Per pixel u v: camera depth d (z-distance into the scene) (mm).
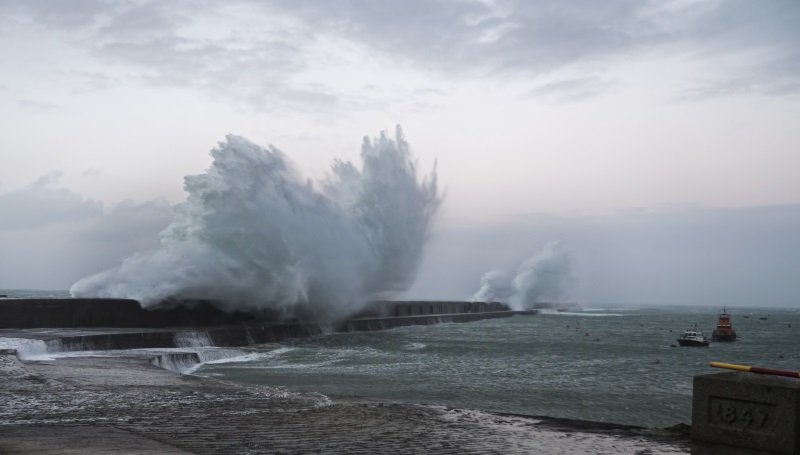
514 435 9258
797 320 138250
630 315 142000
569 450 8352
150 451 7734
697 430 8359
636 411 19078
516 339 52500
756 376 8055
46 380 14273
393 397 19312
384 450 8297
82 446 7832
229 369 24656
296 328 45500
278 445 8422
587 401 20484
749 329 93625
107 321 33594
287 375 23219
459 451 8281
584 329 75312
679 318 129625
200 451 7926
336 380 22516
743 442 7910
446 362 31531
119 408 11008
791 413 7492
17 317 29703
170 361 23297
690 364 35156
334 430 9477
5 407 10867
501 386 23016
